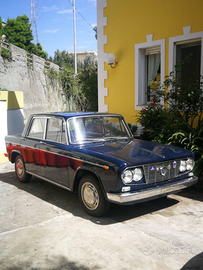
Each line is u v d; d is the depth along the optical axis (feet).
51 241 11.57
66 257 10.36
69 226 12.91
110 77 30.73
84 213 14.46
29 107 65.87
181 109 22.26
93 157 13.24
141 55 28.12
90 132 16.16
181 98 21.77
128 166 12.17
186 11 23.56
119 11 28.84
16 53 62.08
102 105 31.83
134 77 28.35
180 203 15.58
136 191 12.34
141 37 27.25
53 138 16.38
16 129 32.37
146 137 24.17
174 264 9.75
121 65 29.45
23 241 11.64
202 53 22.80
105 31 30.45
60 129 15.88
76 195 17.52
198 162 17.76
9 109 30.27
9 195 17.75
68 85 83.56
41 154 17.04
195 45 24.21
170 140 20.97
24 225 13.20
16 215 14.46
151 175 13.00
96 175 12.94
